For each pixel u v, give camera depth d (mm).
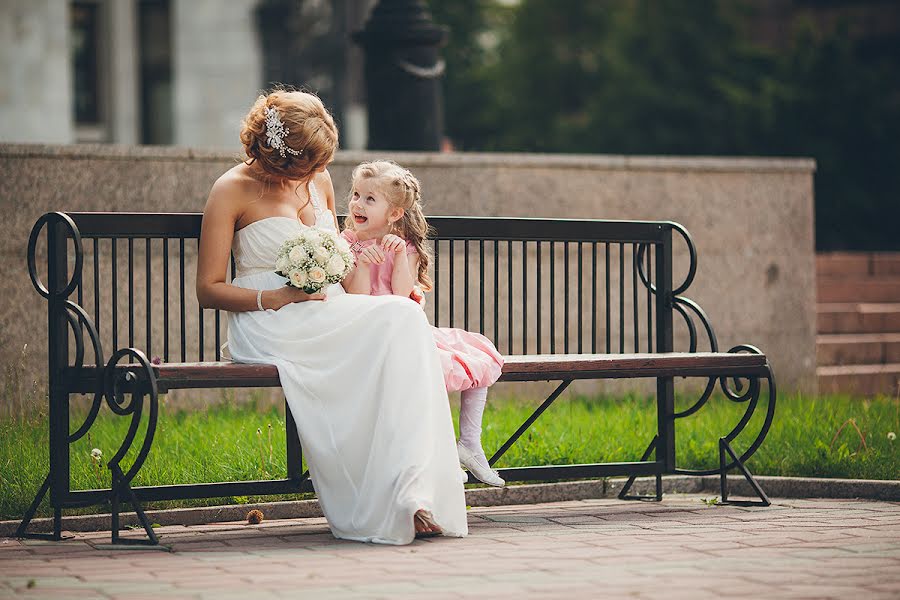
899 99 27484
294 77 27203
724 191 12109
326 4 27719
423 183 10805
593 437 8500
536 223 7504
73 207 9672
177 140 22859
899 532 6105
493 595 4711
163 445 8031
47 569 5270
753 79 31469
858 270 15672
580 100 39469
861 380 13055
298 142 6320
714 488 7852
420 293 6734
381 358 5973
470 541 5902
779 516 6676
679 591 4777
